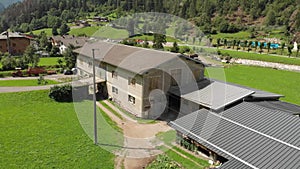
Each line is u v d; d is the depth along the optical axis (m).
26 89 24.27
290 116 14.01
